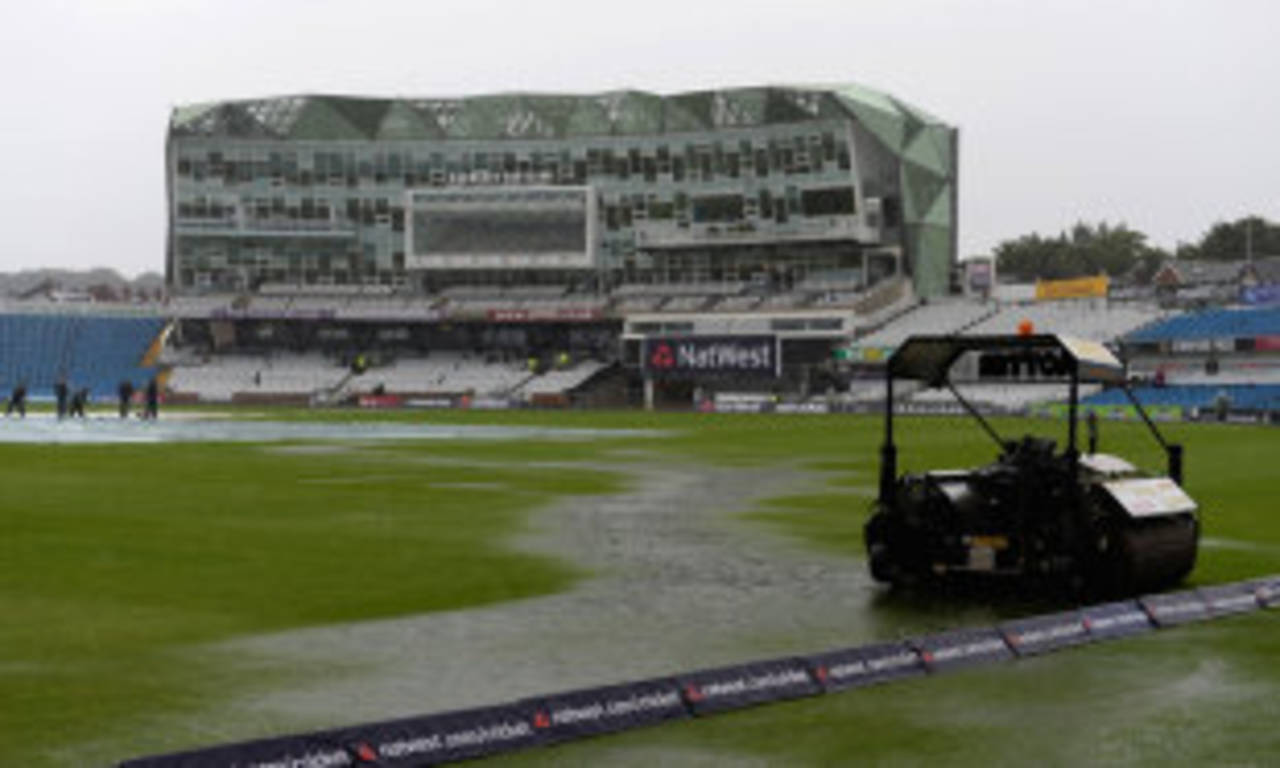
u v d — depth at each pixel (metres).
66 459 36.66
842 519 22.45
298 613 12.55
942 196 120.81
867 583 14.86
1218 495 27.17
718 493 27.88
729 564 16.50
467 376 116.88
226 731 8.18
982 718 8.61
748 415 93.31
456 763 7.58
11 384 116.94
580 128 122.81
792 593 14.11
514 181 124.25
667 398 114.50
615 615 12.62
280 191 126.44
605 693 8.38
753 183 117.25
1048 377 14.54
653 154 120.50
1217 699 9.13
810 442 51.50
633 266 122.25
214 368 122.25
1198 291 118.88
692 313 111.25
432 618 12.36
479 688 9.48
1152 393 88.38
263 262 127.50
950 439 53.69
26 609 12.60
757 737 8.14
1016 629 10.81
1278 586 13.74
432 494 27.05
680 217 120.31
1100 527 13.42
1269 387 82.38
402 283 127.00
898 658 9.92
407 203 119.94
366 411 100.19
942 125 120.56
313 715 8.62
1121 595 13.78
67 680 9.58
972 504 13.95
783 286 117.50
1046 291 106.31
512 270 124.12
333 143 125.62
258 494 26.39
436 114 125.88
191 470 33.09
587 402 112.56
